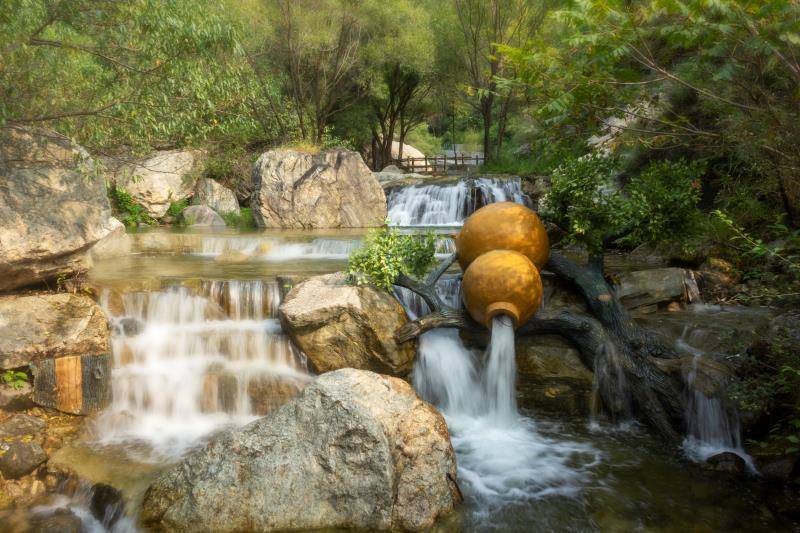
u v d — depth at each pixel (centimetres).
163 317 750
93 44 755
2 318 628
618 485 533
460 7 2528
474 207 1823
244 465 486
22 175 709
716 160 1098
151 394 648
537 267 731
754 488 523
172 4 720
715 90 638
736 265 895
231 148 2109
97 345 651
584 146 825
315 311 661
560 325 693
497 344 666
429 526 469
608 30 524
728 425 599
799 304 738
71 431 601
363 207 1788
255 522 463
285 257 1212
